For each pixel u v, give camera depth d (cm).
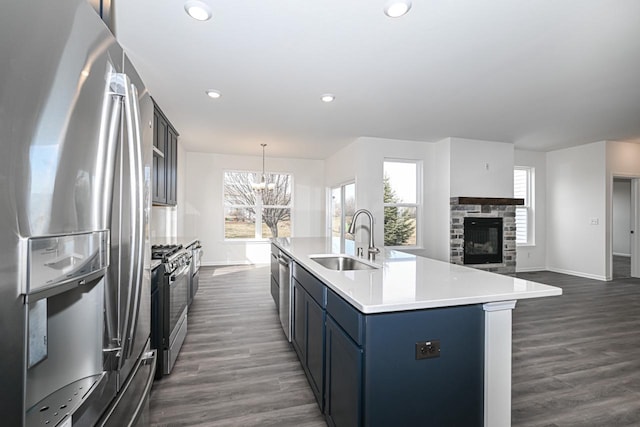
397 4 193
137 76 109
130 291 95
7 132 52
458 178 538
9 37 53
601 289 489
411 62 269
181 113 403
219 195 692
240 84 315
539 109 389
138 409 109
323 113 407
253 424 177
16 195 54
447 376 134
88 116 75
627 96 346
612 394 206
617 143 566
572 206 609
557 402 197
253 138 545
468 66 276
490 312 140
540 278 569
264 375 230
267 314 366
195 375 229
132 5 194
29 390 72
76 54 70
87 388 81
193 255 376
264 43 239
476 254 548
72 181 69
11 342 54
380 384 125
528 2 191
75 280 69
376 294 136
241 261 706
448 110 394
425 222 569
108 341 88
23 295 56
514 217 566
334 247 310
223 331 314
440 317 133
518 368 240
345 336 142
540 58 261
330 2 192
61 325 81
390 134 515
